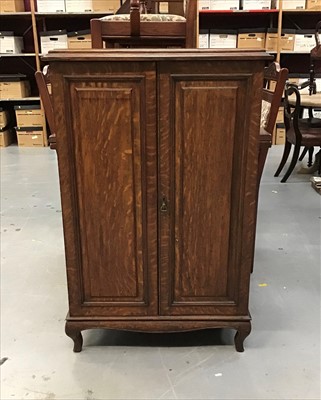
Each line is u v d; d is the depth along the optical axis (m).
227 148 1.52
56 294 2.19
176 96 1.45
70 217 1.61
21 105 5.50
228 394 1.54
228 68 1.42
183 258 1.66
